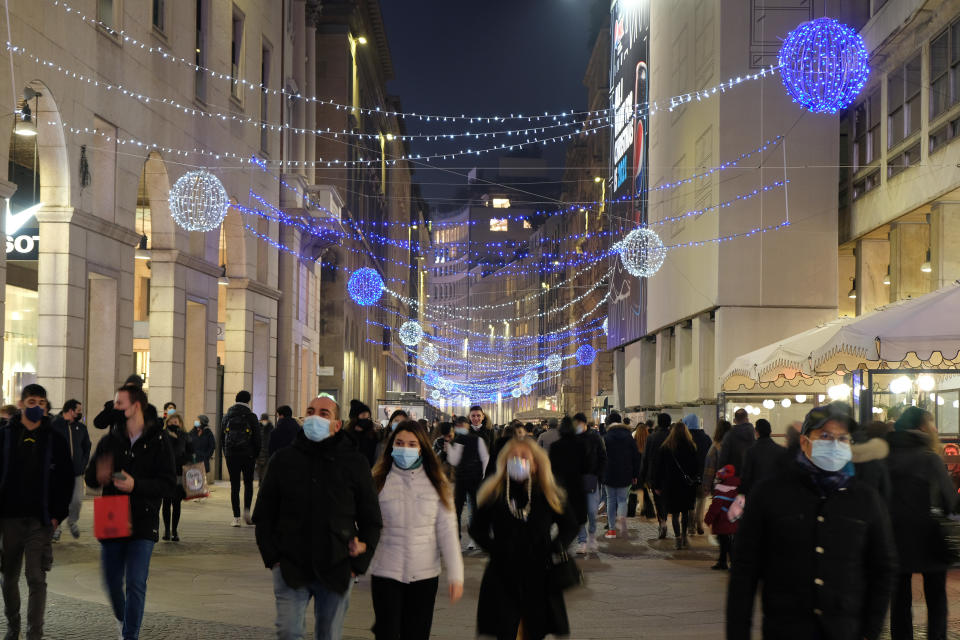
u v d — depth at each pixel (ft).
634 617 33.63
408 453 22.76
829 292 108.37
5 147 59.16
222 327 111.86
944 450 51.90
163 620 31.55
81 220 69.77
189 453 54.19
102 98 73.77
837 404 15.53
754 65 109.91
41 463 27.58
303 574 21.11
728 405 102.47
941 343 48.65
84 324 71.15
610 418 62.85
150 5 83.51
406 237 367.25
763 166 108.99
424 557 22.67
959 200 84.17
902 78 92.58
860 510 15.30
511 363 451.94
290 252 133.59
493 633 23.18
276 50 126.72
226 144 105.09
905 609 26.50
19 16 60.59
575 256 294.66
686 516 53.78
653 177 143.84
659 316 138.92
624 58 166.40
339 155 184.44
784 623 15.17
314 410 21.56
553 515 23.52
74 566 43.06
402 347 340.18
